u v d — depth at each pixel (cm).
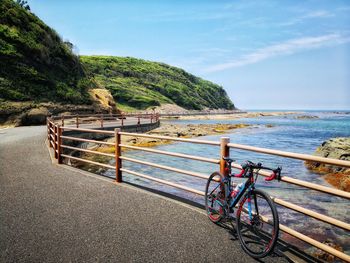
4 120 3198
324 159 353
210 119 8575
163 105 10462
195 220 502
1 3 4212
